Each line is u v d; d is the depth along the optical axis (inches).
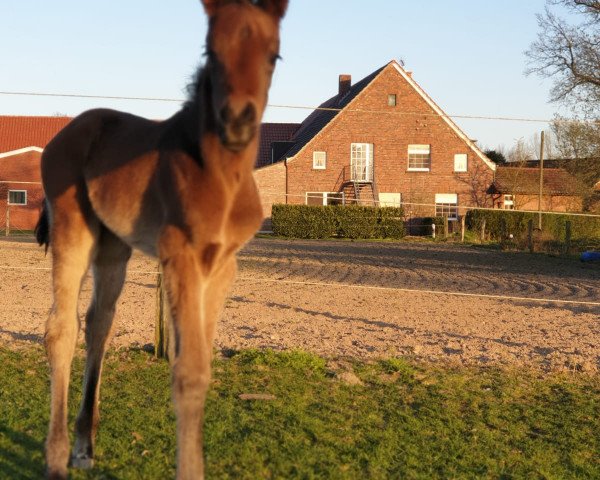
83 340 366.0
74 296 197.3
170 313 161.6
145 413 252.8
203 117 159.0
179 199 162.4
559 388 318.7
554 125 1544.0
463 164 1877.5
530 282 748.0
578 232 1470.2
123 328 402.3
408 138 1861.5
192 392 155.7
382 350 373.1
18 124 2031.3
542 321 485.7
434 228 1653.5
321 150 1845.5
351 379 312.5
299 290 619.8
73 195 199.9
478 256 1104.8
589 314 522.0
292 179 1840.6
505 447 244.5
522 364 355.3
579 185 1576.0
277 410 265.6
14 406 253.3
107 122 205.5
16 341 356.5
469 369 342.6
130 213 181.0
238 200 165.8
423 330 438.9
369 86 1844.2
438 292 625.6
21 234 1375.5
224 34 146.2
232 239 169.0
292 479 206.7
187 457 154.6
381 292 622.5
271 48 149.7
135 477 200.7
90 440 206.2
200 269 164.6
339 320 466.0
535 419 275.7
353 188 1850.4
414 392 302.2
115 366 315.9
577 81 1486.2
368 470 216.5
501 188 1860.2
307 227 1636.3
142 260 872.3
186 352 157.5
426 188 1870.1
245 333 407.5
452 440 247.8
